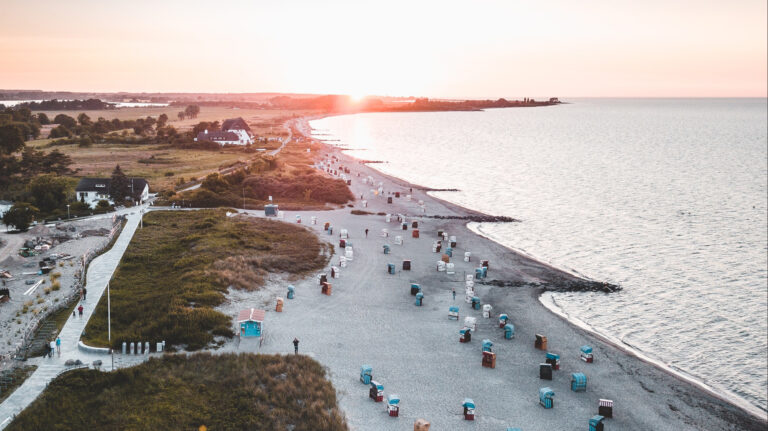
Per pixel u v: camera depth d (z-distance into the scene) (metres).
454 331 68.19
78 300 69.69
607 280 89.88
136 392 49.81
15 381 50.41
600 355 63.50
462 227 120.88
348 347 62.34
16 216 103.56
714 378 61.00
